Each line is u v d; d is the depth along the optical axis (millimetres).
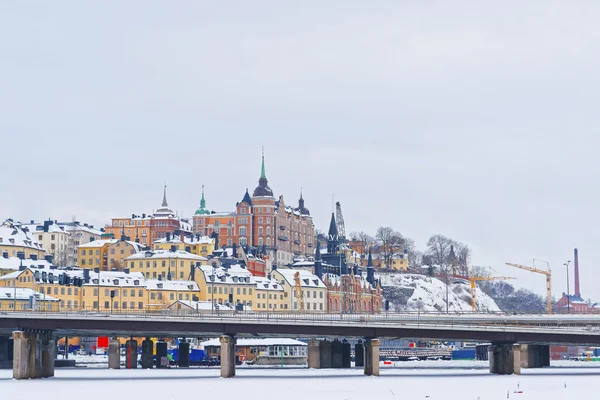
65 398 198125
